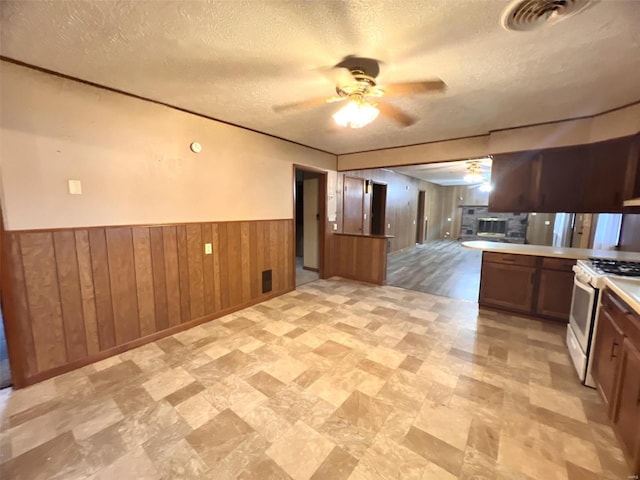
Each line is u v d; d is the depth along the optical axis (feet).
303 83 7.11
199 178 9.84
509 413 5.99
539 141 10.16
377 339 9.24
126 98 7.93
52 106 6.75
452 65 6.07
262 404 6.22
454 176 27.45
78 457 4.92
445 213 38.14
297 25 4.81
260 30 4.95
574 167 10.02
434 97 7.79
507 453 5.03
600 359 6.32
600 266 7.57
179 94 7.91
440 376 7.27
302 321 10.63
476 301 13.01
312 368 7.58
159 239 8.96
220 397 6.43
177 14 4.54
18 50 5.69
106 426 5.59
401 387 6.82
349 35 5.07
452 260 22.94
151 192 8.68
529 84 6.98
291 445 5.18
